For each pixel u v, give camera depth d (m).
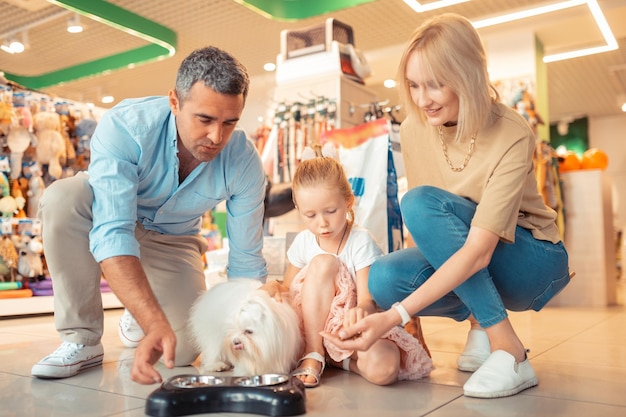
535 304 1.60
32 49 6.71
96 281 1.60
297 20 5.62
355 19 5.70
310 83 3.68
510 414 1.14
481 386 1.28
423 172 1.59
